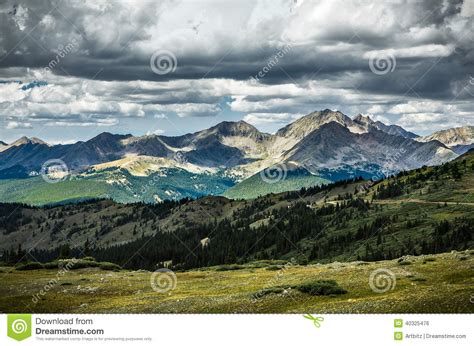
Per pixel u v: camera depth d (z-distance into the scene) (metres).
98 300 72.62
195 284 85.88
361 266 86.00
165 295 73.81
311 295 58.31
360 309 47.44
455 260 74.62
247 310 53.53
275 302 56.12
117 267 132.75
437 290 50.66
